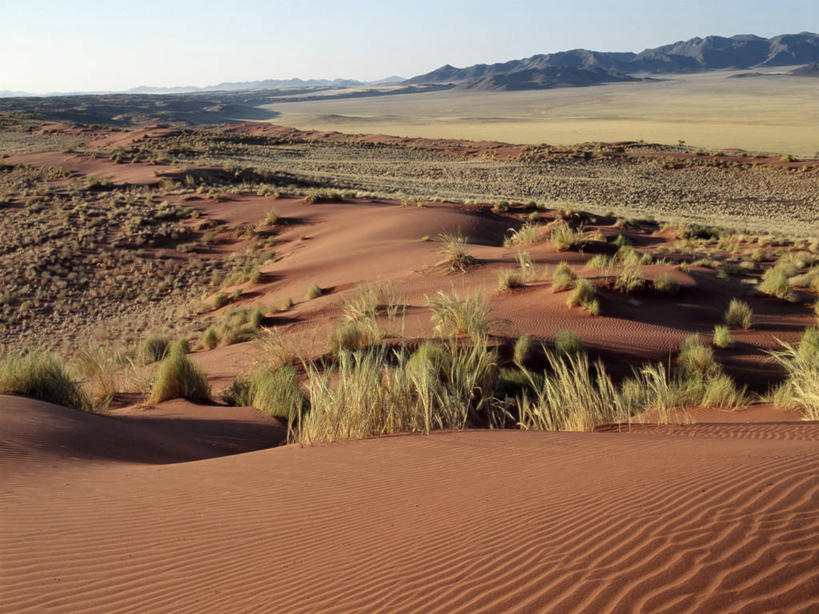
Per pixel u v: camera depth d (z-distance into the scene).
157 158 78.75
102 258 39.25
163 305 32.84
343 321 18.36
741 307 18.05
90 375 14.64
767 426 7.87
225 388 14.59
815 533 3.22
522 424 9.47
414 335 15.39
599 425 9.15
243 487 6.14
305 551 4.32
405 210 45.44
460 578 3.46
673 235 40.06
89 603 3.85
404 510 4.91
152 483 6.49
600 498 4.28
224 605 3.66
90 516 5.40
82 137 123.56
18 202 52.66
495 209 47.53
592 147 120.62
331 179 78.06
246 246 42.44
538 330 15.98
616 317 17.27
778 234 45.50
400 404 9.00
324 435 8.75
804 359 11.46
